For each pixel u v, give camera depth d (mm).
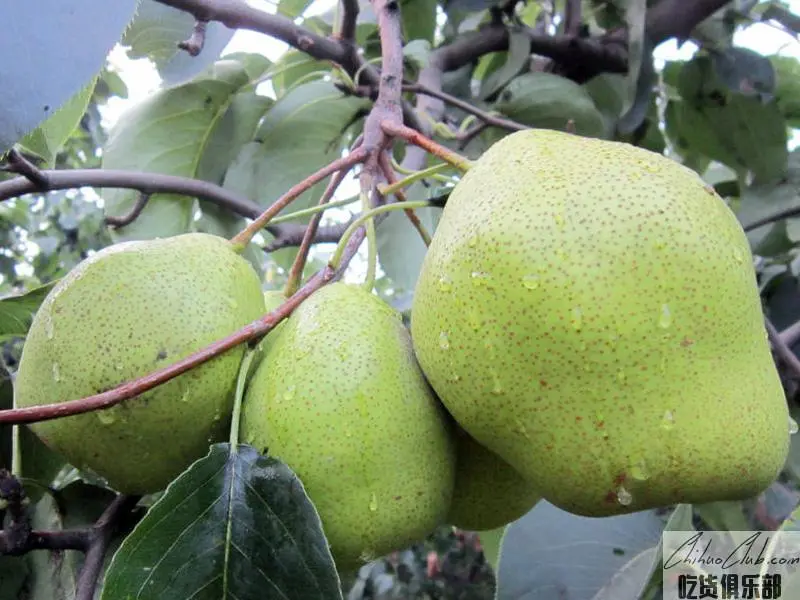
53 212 832
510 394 170
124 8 145
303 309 194
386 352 186
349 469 175
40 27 138
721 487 167
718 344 164
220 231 388
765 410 168
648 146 457
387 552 185
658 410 163
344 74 341
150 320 185
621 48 416
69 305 188
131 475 195
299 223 396
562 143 185
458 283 173
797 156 424
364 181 230
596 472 169
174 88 377
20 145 270
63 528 228
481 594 924
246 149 397
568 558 242
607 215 164
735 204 474
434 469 186
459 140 377
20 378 197
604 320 160
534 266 163
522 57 405
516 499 215
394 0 275
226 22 295
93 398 165
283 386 180
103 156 384
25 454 241
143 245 199
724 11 414
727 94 420
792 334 362
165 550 165
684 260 162
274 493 171
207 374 188
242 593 167
